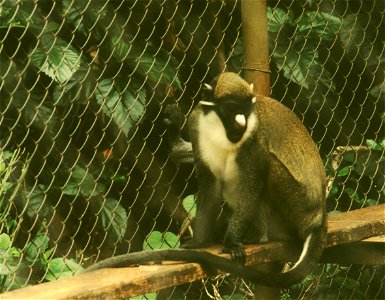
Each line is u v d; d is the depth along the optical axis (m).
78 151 10.69
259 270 9.16
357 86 12.95
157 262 8.31
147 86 12.08
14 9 10.80
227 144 9.31
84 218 11.69
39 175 10.68
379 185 13.64
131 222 12.44
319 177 9.77
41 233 10.77
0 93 11.02
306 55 13.02
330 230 9.82
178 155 10.26
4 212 9.91
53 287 7.45
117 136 11.42
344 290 12.41
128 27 11.97
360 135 14.47
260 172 9.38
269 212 9.68
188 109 12.68
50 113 11.41
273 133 9.59
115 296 7.54
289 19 13.02
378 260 10.53
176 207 11.43
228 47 13.16
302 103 13.68
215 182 9.62
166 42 12.54
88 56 11.59
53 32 10.94
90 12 11.37
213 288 11.52
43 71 10.60
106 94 10.80
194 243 9.44
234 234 9.12
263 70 10.27
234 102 9.26
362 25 13.95
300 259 9.18
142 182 11.26
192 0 11.63
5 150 11.06
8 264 9.60
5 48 11.12
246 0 10.17
